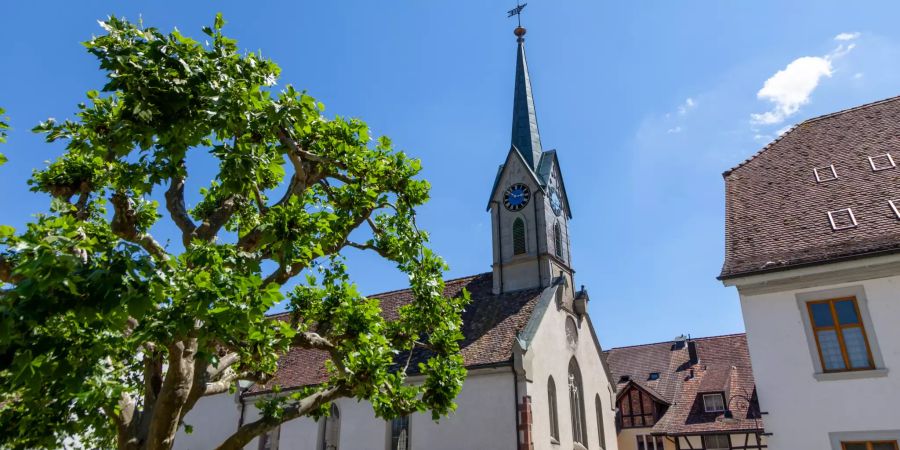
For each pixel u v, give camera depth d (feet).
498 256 97.40
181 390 29.30
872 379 43.55
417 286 45.34
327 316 41.52
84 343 23.29
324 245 39.50
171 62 26.81
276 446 86.38
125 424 30.42
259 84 30.58
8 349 19.97
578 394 87.30
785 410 45.75
